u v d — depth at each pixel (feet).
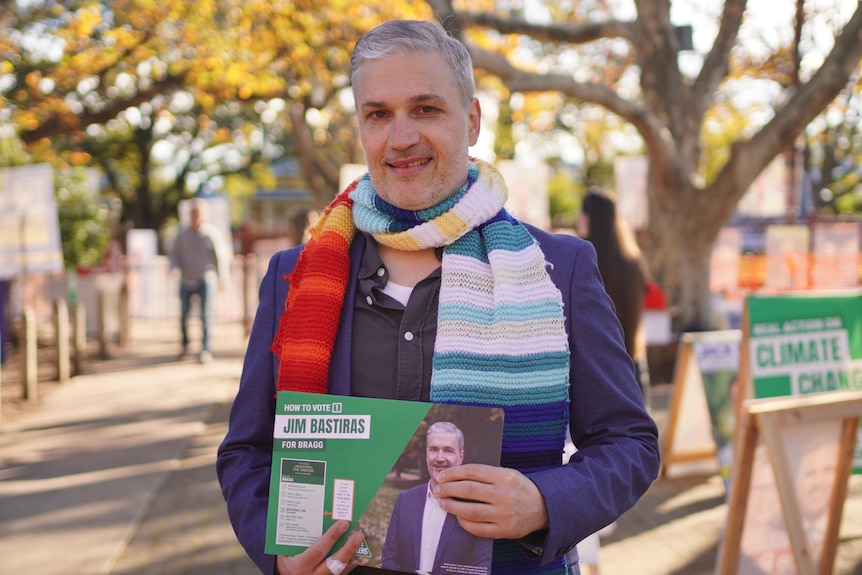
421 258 5.64
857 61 27.58
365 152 5.57
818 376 14.44
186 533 14.96
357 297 5.64
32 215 30.71
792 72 34.63
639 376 13.50
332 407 5.11
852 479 18.13
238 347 39.78
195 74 42.73
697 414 18.29
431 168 5.42
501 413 4.94
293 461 5.12
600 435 5.50
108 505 16.43
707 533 14.97
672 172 30.91
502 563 5.26
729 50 32.50
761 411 11.11
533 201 40.16
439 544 4.89
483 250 5.55
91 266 51.01
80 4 42.16
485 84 57.57
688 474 18.39
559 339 5.39
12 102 41.57
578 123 81.61
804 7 33.30
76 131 45.37
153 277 51.47
